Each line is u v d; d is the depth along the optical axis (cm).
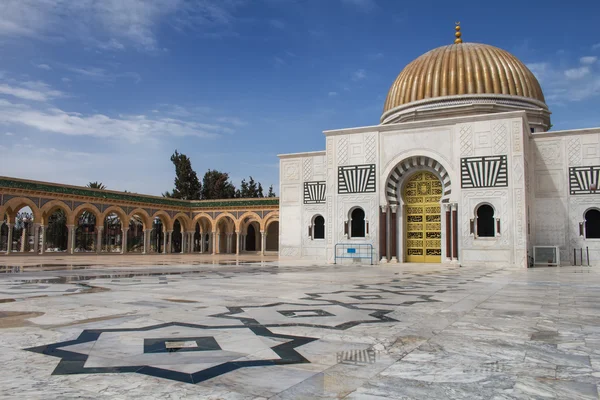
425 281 1168
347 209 2383
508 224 2038
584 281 1177
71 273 1336
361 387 294
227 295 794
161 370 329
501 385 300
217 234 4147
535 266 2097
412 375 322
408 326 511
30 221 3909
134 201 3706
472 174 2122
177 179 6034
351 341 432
